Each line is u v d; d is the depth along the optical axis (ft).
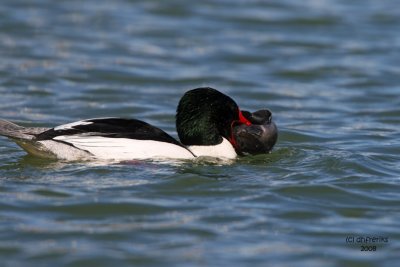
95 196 42.96
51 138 47.75
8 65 79.00
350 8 105.60
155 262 36.06
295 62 85.30
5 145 53.21
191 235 38.99
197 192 44.39
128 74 78.69
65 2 104.22
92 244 37.65
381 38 93.97
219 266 35.83
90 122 48.73
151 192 44.06
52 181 44.98
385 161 52.75
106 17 98.89
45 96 70.74
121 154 47.52
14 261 35.70
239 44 91.15
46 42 87.76
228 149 50.49
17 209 41.19
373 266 36.60
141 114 67.00
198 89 50.52
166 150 48.14
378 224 41.19
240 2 107.34
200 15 101.65
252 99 73.77
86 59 82.69
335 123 65.82
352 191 45.52
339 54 88.28
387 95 74.84
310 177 47.67
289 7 105.19
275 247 38.04
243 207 42.65
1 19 94.43
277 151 53.26
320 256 37.24
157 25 97.04
